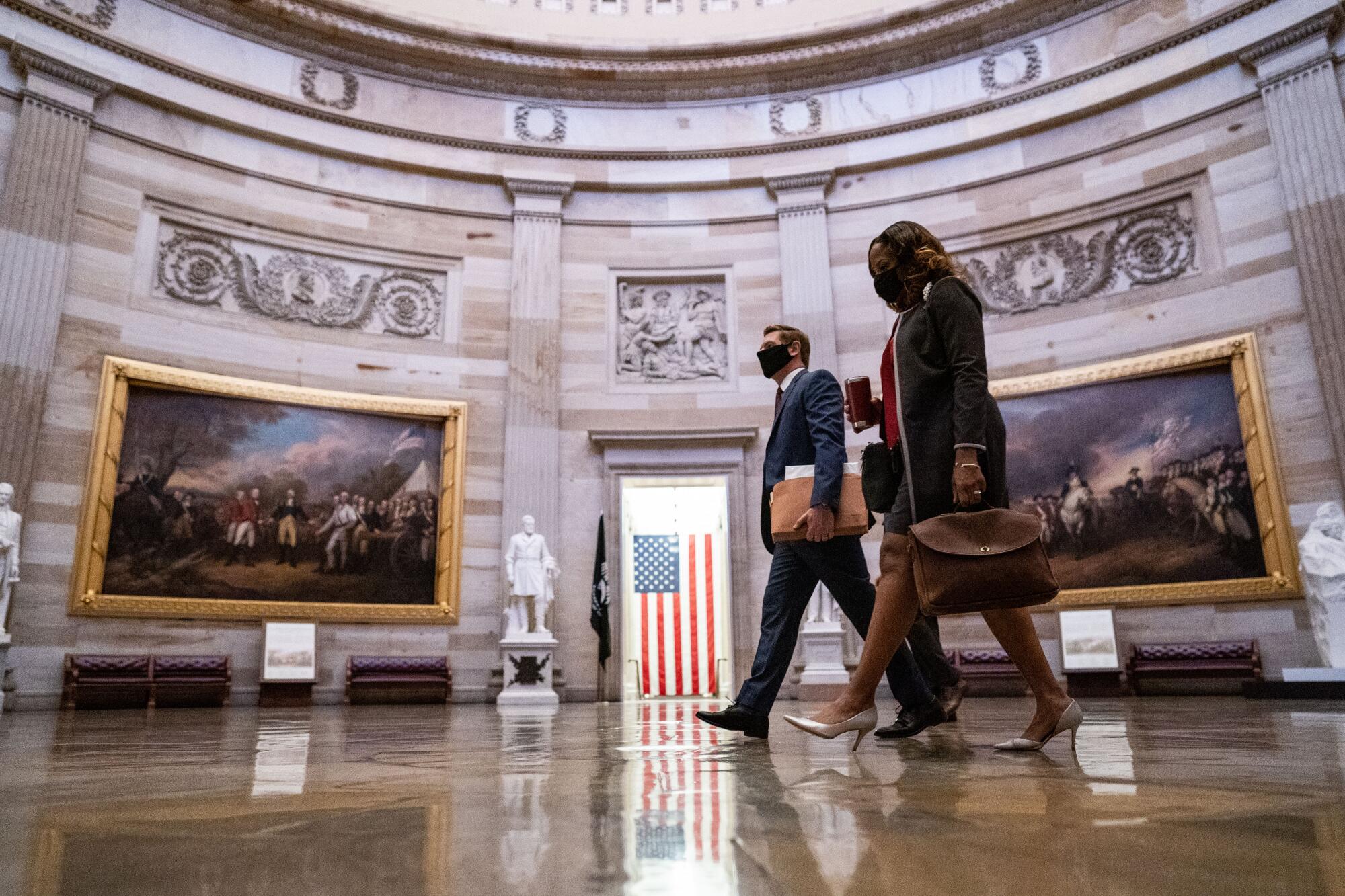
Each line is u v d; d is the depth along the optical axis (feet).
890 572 8.93
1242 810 4.48
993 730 12.75
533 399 43.11
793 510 11.59
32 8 35.47
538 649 38.11
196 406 37.93
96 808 5.06
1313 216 33.96
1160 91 38.73
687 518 49.26
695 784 6.18
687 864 3.32
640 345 45.24
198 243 39.22
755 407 43.93
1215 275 36.45
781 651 11.76
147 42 38.47
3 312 33.53
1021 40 42.34
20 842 3.84
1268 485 33.63
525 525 39.47
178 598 36.11
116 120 37.63
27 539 33.35
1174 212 38.06
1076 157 40.42
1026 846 3.57
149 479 36.45
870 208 44.42
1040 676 8.80
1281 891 2.75
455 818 4.57
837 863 3.29
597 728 16.55
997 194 42.16
